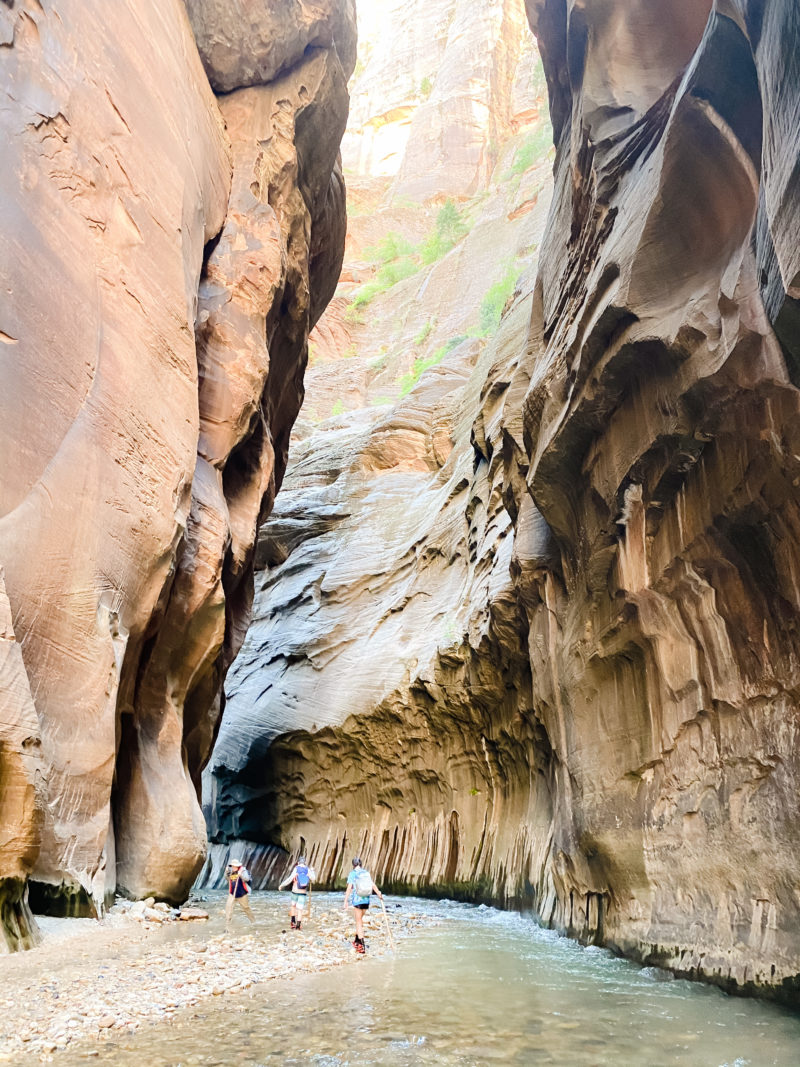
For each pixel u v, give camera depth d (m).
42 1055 5.18
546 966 8.99
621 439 9.56
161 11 15.31
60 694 10.25
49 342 10.88
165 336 13.47
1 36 11.25
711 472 7.96
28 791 8.58
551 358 11.68
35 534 10.17
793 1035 5.84
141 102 13.89
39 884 9.55
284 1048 5.41
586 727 11.53
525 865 15.14
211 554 14.88
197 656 14.82
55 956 8.24
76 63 12.41
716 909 7.94
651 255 8.45
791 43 5.53
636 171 9.86
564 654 12.49
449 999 7.09
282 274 18.64
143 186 13.53
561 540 12.37
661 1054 5.36
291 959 9.06
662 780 9.31
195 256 15.41
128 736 12.89
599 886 10.84
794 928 6.80
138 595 12.08
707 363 7.40
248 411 16.97
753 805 7.59
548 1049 5.46
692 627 8.80
